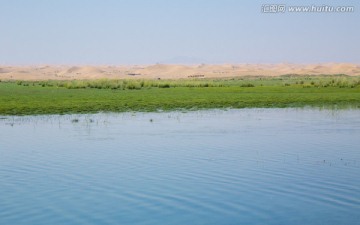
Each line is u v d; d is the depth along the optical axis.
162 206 14.20
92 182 16.92
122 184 16.59
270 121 34.12
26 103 46.62
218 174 17.97
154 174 18.00
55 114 38.59
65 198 15.04
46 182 16.97
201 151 22.56
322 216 13.29
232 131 29.14
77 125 31.84
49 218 13.22
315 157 21.22
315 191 15.72
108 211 13.77
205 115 38.16
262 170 18.58
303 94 58.78
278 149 23.11
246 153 22.12
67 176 17.81
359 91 63.09
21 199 14.95
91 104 46.22
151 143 24.80
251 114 38.94
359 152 22.41
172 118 36.06
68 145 24.22
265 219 13.06
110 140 25.70
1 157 21.28
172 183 16.70
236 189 15.95
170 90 67.00
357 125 31.86
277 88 70.69
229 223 12.76
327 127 30.89
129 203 14.49
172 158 20.98
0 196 15.28
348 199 14.85
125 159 20.75
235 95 57.41
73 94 58.44
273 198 14.93
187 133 28.27
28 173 18.28
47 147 23.66
